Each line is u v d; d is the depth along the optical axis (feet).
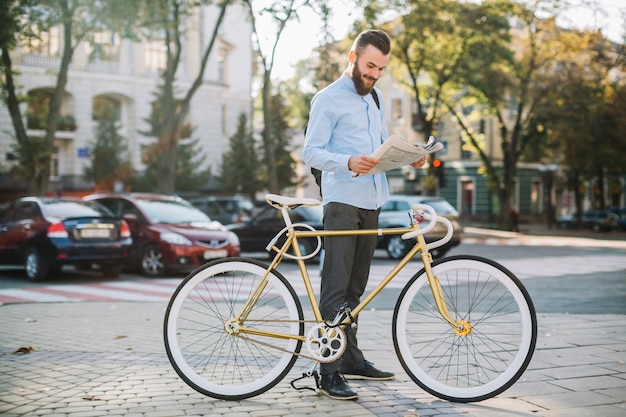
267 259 58.90
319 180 14.74
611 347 17.93
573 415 11.80
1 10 66.54
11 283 40.47
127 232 42.55
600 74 106.73
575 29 100.73
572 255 65.31
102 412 12.03
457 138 156.66
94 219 41.29
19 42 73.36
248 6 86.02
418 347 13.14
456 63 107.24
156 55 146.30
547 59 110.63
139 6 75.25
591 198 183.01
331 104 13.78
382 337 19.76
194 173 140.56
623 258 60.80
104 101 142.82
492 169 121.60
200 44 150.61
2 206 44.57
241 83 159.74
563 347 17.94
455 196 157.28
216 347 13.24
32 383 14.17
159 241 43.32
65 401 12.75
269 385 12.99
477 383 12.82
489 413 11.94
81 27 74.43
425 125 112.16
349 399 12.80
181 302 13.30
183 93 147.33
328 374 13.07
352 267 14.02
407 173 114.32
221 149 155.02
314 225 53.36
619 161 117.08
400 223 58.18
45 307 28.04
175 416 11.83
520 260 58.49
